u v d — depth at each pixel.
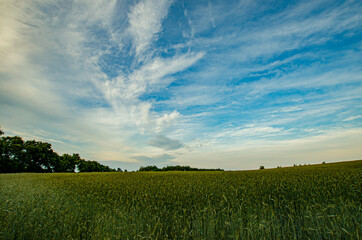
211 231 4.53
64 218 5.63
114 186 11.59
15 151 41.84
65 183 13.71
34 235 4.70
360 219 4.64
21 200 7.55
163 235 4.74
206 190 8.85
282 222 5.21
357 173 13.39
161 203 7.08
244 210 5.91
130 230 4.84
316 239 4.42
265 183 10.42
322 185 8.95
